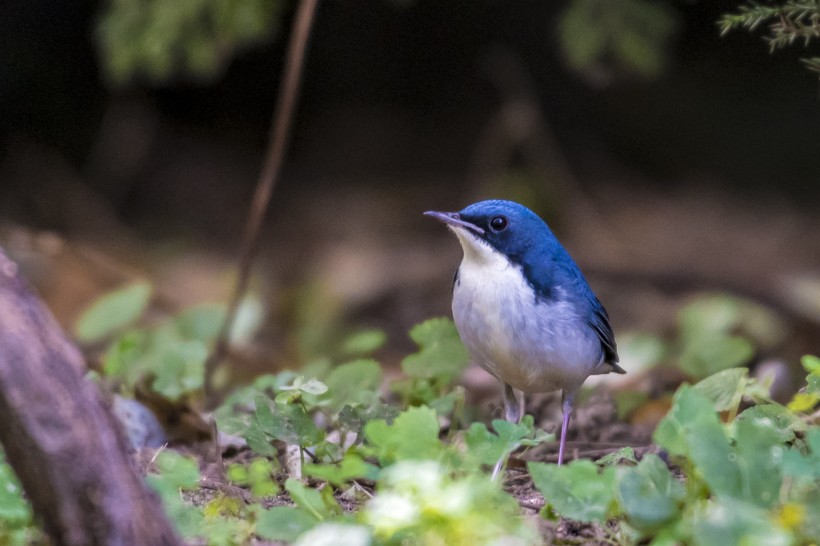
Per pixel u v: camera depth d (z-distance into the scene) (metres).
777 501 4.72
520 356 7.06
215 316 10.55
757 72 22.14
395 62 22.52
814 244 18.98
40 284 13.62
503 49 22.06
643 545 5.09
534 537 4.98
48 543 4.91
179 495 5.79
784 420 6.04
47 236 13.99
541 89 22.17
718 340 9.22
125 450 4.37
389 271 17.33
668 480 5.02
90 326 9.10
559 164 20.62
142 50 12.50
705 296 15.62
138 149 20.66
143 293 9.24
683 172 21.98
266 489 5.51
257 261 18.39
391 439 5.44
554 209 20.23
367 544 4.61
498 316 7.01
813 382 6.34
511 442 5.54
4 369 4.12
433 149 22.20
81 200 19.81
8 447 4.23
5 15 19.59
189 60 12.52
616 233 19.64
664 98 22.39
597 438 8.43
